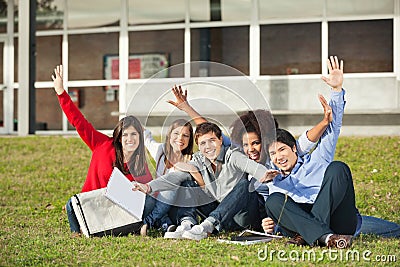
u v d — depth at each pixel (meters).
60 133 18.44
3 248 5.99
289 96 16.17
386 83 15.73
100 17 19.03
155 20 18.48
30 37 16.19
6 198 9.47
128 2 18.62
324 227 5.74
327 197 5.75
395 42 16.00
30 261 5.47
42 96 19.23
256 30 17.23
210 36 18.09
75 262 5.44
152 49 18.70
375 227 6.46
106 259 5.52
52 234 6.74
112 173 6.58
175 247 5.90
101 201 6.54
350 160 11.63
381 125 15.00
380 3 16.61
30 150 13.45
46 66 19.38
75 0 19.12
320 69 17.19
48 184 10.54
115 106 18.92
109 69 19.06
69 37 19.25
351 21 16.89
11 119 18.78
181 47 18.52
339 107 6.09
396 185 9.79
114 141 6.68
